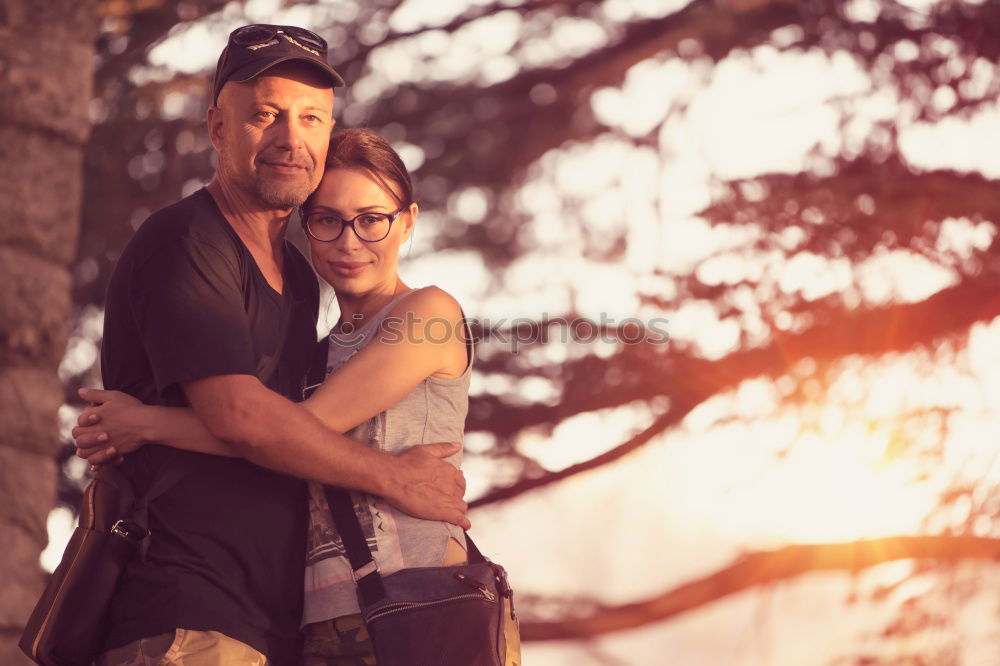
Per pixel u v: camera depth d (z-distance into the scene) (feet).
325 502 16.14
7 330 30.50
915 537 43.42
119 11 46.47
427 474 16.11
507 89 49.98
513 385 48.29
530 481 49.32
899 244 45.73
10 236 30.94
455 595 15.55
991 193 46.11
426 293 16.90
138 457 15.94
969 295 45.37
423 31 50.62
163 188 47.21
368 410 16.16
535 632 50.19
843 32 47.75
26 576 29.68
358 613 15.70
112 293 16.46
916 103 47.26
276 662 15.60
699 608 48.96
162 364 15.49
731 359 46.21
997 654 42.04
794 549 45.37
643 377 47.16
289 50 16.42
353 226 17.01
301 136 16.49
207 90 47.09
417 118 50.11
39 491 30.42
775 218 45.57
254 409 15.33
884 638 42.73
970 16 47.21
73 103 32.45
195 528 15.61
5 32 31.73
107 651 15.39
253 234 16.87
